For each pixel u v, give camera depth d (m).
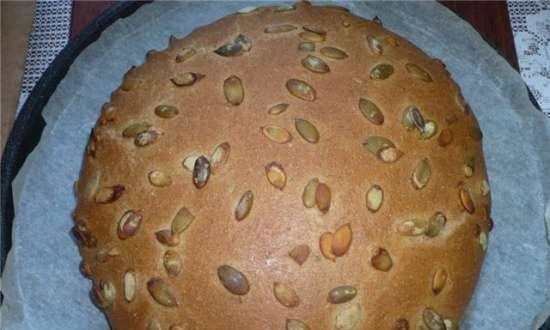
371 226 0.29
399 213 0.29
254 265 0.28
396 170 0.29
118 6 0.40
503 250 0.36
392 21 0.41
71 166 0.37
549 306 0.34
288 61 0.31
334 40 0.32
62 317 0.34
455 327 0.30
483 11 0.43
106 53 0.40
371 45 0.32
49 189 0.37
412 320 0.29
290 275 0.28
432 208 0.30
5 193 0.36
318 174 0.29
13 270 0.35
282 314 0.28
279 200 0.28
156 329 0.29
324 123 0.29
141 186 0.30
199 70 0.31
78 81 0.39
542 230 0.36
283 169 0.29
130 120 0.31
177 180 0.29
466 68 0.40
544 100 0.41
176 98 0.31
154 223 0.29
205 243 0.28
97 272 0.31
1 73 0.42
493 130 0.38
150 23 0.41
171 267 0.29
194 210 0.29
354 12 0.41
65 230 0.36
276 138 0.29
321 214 0.28
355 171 0.29
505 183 0.37
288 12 0.33
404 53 0.33
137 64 0.40
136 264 0.29
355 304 0.28
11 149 0.37
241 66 0.31
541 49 0.42
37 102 0.38
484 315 0.34
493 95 0.39
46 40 0.43
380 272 0.28
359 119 0.30
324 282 0.28
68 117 0.38
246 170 0.29
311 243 0.28
